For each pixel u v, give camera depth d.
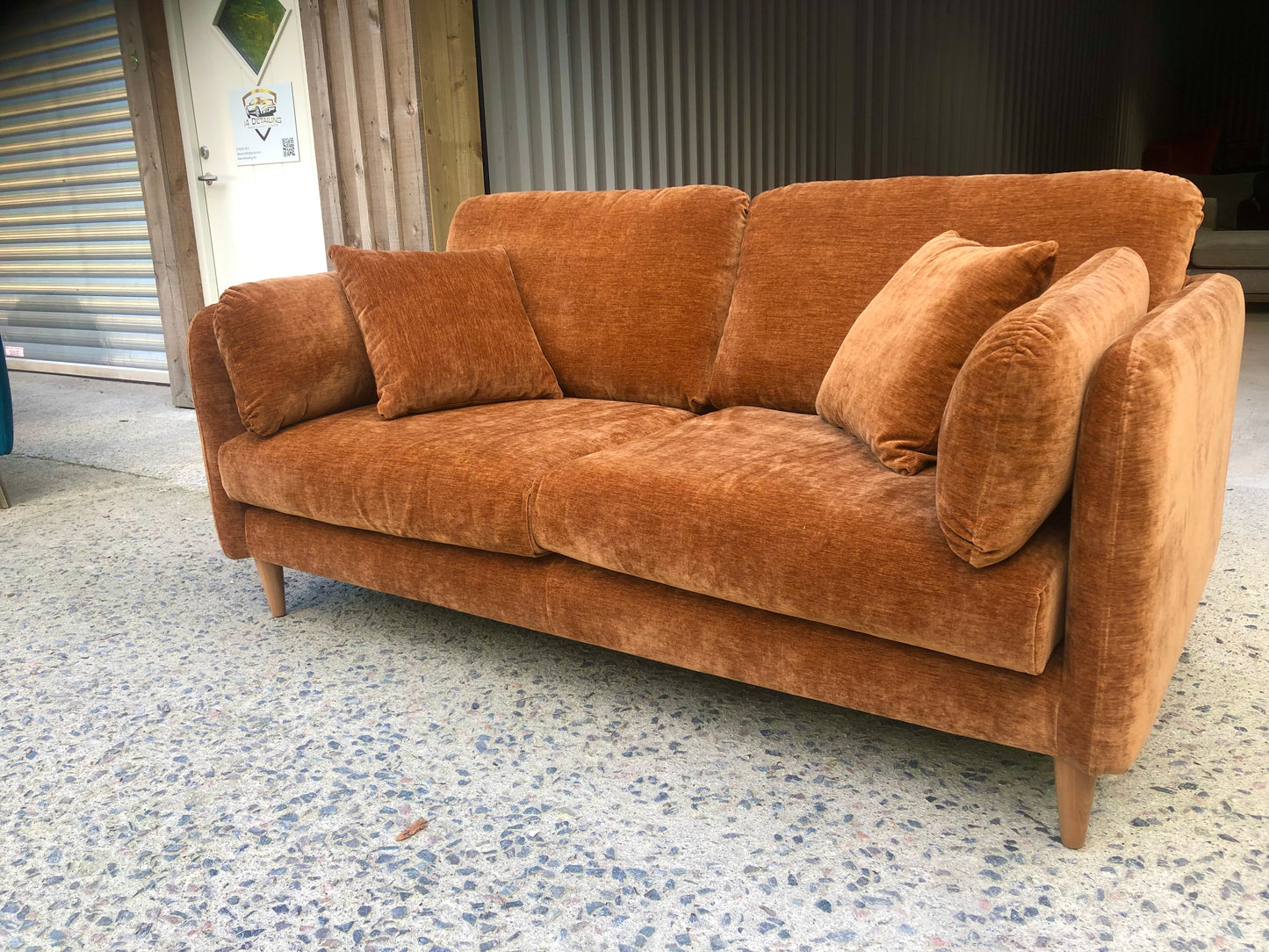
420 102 3.46
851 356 1.67
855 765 1.50
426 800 1.44
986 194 1.79
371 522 1.84
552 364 2.27
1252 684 1.66
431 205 3.56
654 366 2.13
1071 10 7.94
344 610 2.19
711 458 1.60
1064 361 1.10
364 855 1.32
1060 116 8.09
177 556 2.57
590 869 1.28
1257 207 6.01
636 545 1.52
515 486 1.66
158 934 1.19
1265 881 1.20
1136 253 1.52
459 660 1.92
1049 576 1.20
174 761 1.57
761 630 1.47
